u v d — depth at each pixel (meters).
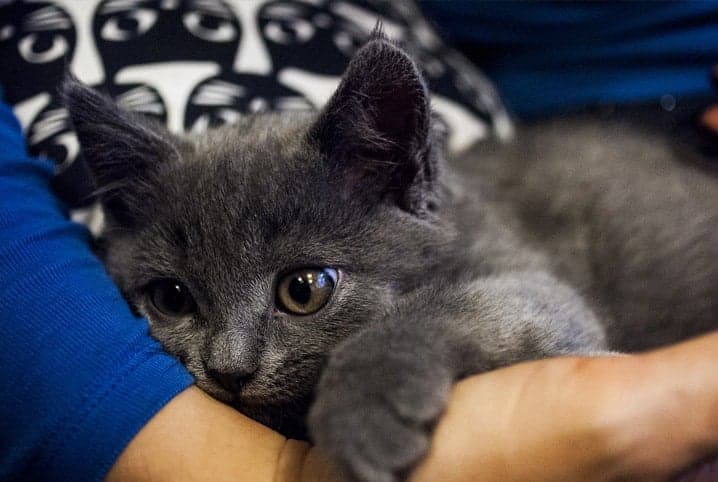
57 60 0.30
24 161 0.27
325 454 0.20
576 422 0.21
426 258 0.26
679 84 0.39
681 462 0.20
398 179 0.26
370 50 0.25
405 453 0.20
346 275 0.25
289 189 0.25
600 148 0.36
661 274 0.33
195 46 0.32
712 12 0.40
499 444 0.21
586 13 0.41
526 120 0.42
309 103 0.32
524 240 0.32
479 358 0.23
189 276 0.26
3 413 0.22
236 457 0.22
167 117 0.30
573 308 0.27
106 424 0.22
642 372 0.21
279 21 0.34
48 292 0.24
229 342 0.24
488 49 0.44
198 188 0.26
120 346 0.23
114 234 0.28
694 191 0.34
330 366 0.22
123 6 0.32
